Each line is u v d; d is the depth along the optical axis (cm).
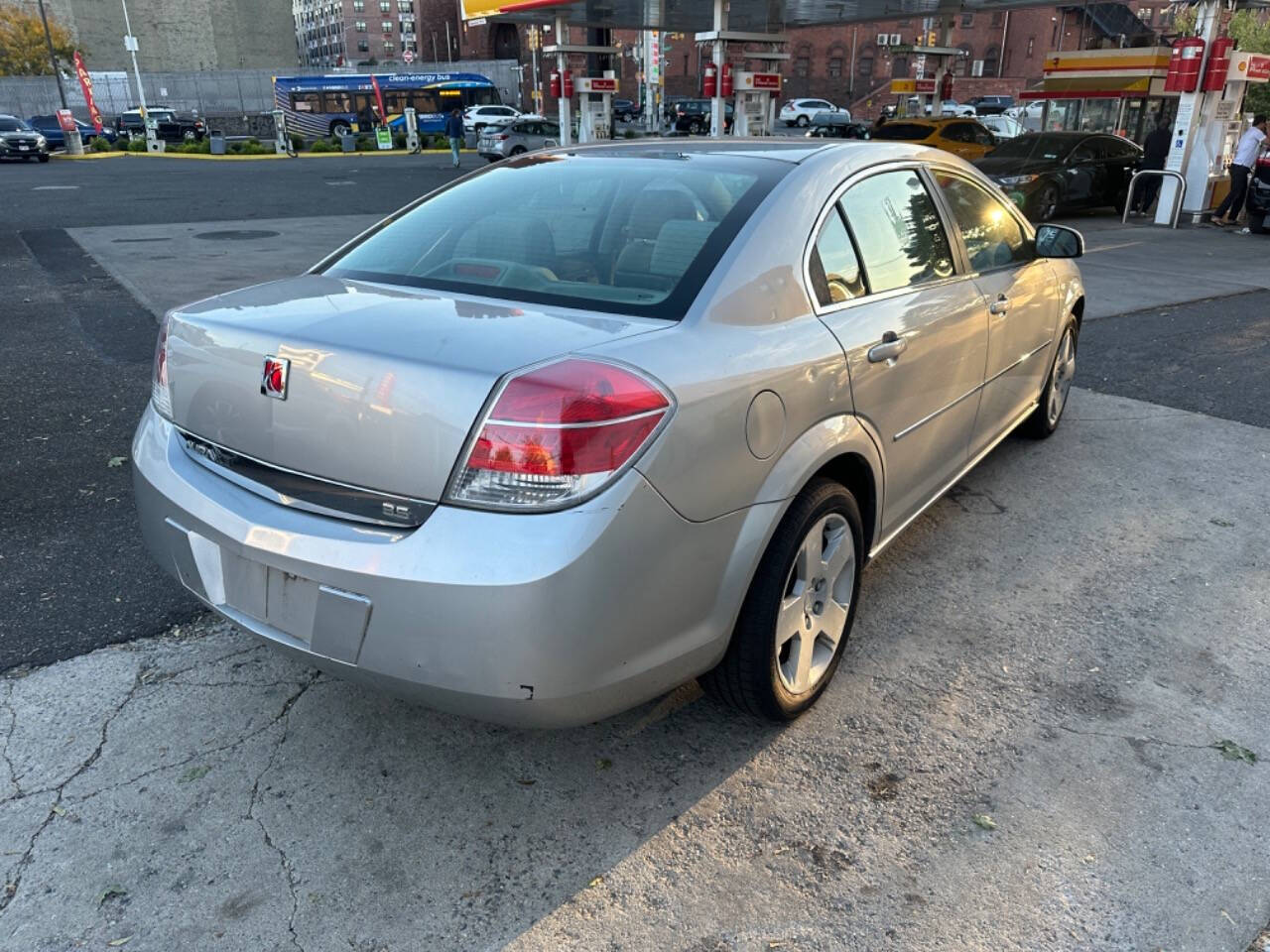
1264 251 1264
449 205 306
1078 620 338
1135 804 247
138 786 249
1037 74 7425
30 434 499
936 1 2033
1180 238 1395
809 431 247
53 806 241
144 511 253
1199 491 455
